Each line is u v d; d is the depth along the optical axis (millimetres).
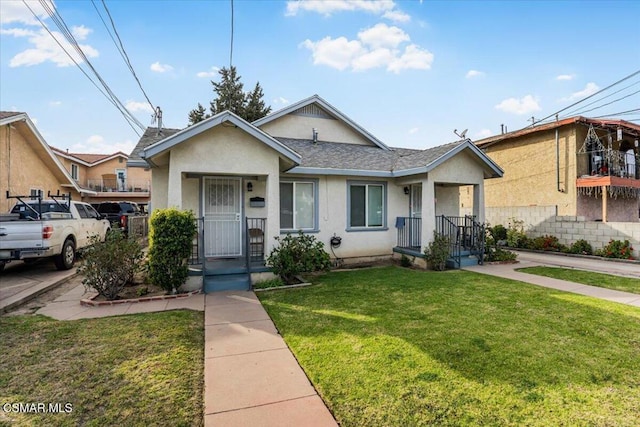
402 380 3215
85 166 31641
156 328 4680
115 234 6555
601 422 2607
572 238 12297
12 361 3682
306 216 9547
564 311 5328
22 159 14000
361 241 10164
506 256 10375
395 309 5438
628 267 9516
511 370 3410
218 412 2754
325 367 3490
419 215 11109
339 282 7457
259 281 7402
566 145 13352
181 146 6934
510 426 2557
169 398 2975
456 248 10164
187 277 6801
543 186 14164
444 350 3869
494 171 10469
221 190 8516
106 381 3266
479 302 5832
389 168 10141
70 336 4387
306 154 10242
